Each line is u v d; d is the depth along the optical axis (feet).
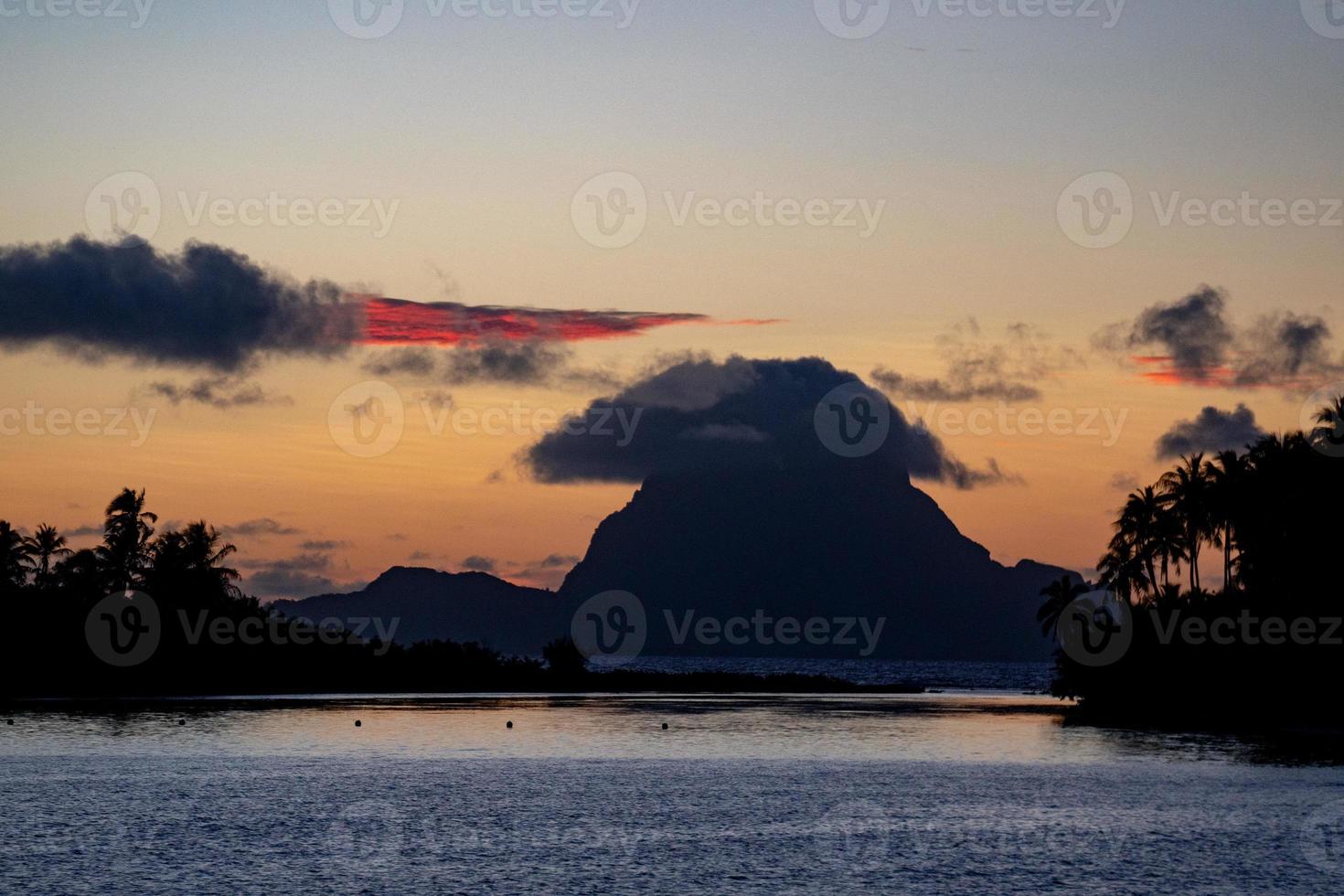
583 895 118.11
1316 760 219.00
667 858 134.51
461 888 120.47
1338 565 290.97
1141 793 178.70
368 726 284.00
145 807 162.09
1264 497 306.96
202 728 271.90
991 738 265.13
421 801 170.40
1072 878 126.00
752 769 207.72
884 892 120.06
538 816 158.81
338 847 138.51
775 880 124.88
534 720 312.91
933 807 166.81
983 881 124.36
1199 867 130.41
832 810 164.76
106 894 116.57
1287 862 132.57
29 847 136.05
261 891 118.62
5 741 240.94
